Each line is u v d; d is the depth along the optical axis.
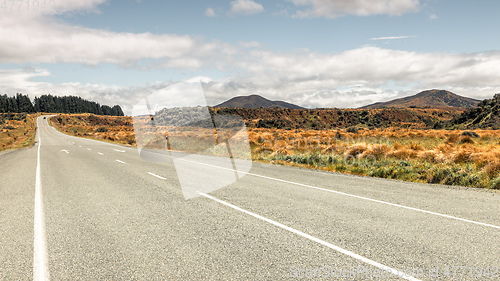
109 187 8.05
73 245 4.04
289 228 4.68
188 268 3.34
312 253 3.74
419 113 183.00
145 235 4.39
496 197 7.12
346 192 7.46
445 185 8.73
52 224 4.96
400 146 16.27
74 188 8.03
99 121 182.88
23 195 7.28
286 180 9.18
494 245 4.04
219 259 3.57
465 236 4.38
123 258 3.62
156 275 3.19
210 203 6.23
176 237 4.30
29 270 3.35
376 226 4.80
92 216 5.39
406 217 5.31
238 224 4.87
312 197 6.85
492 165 9.74
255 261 3.51
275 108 142.62
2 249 3.95
